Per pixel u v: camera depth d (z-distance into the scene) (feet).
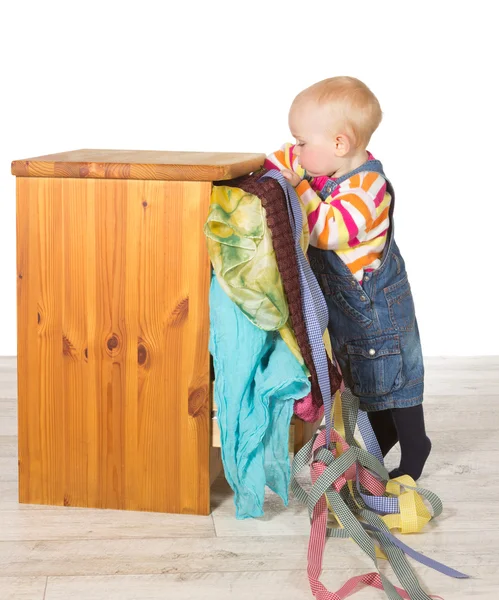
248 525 5.27
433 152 9.89
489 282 10.00
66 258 5.23
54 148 9.65
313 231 5.37
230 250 4.95
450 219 9.97
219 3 9.57
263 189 5.05
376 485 5.52
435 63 9.77
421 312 10.02
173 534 5.13
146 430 5.33
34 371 5.38
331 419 5.31
